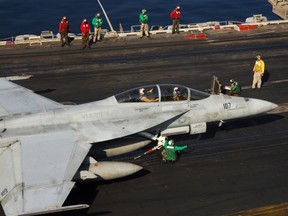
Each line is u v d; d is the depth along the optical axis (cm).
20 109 4569
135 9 11344
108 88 6019
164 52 7069
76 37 7500
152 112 4519
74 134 4166
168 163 4591
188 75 6378
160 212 3919
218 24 8250
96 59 6825
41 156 3834
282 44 7375
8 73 6347
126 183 4281
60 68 6544
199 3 11838
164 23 10606
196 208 3966
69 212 3894
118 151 4388
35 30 10100
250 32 7806
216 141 4969
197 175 4419
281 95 5922
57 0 11744
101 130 4253
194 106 4656
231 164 4588
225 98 4803
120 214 3894
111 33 7644
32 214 3191
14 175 3628
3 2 11506
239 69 6588
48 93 5872
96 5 11506
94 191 4162
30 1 11625
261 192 4169
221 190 4197
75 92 5912
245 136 5066
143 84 6122
